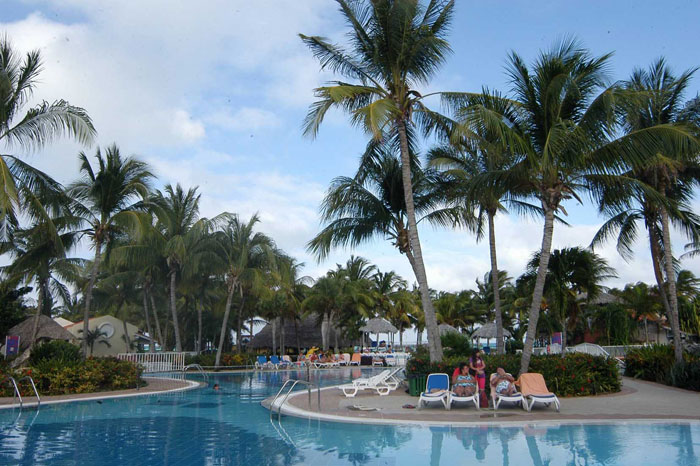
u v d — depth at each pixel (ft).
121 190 72.79
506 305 186.70
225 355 115.34
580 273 72.13
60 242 59.57
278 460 26.16
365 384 52.65
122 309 175.63
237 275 110.93
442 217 63.57
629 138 46.52
